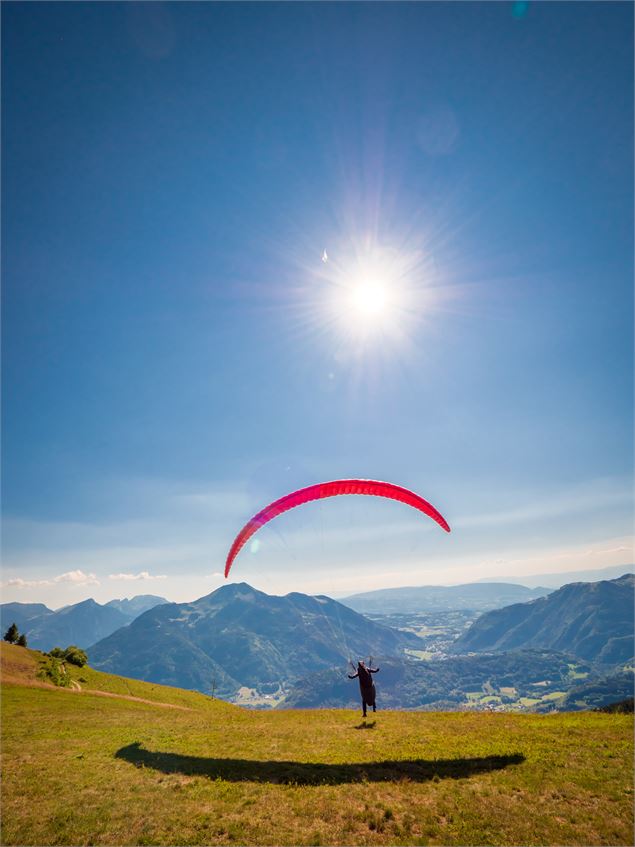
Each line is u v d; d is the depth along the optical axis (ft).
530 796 40.91
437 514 71.20
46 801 42.55
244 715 96.99
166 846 34.19
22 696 127.34
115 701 143.74
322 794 41.96
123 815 39.22
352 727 71.87
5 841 35.40
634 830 34.86
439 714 83.82
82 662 217.97
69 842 35.09
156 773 49.55
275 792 42.73
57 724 84.28
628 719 69.77
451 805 39.34
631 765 47.16
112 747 62.49
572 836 34.37
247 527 71.05
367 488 70.13
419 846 33.35
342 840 34.30
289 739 63.67
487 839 34.22
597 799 39.93
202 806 40.42
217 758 54.60
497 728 66.80
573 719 72.49
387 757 52.31
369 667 72.08
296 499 68.90
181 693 217.56
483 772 46.78
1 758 57.47
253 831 35.76
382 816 37.58
